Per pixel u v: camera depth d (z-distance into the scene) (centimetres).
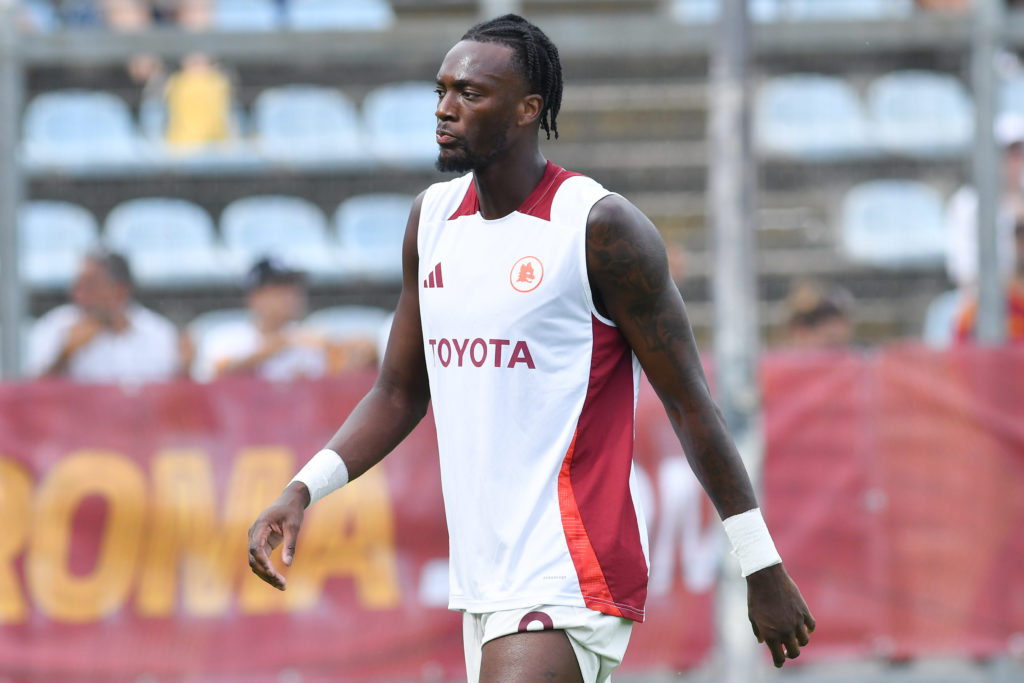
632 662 2055
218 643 2030
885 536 2091
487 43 948
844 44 2577
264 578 941
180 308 3231
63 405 2038
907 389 2105
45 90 3338
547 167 983
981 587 2092
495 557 950
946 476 2098
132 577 2031
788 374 2095
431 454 2066
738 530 958
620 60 3391
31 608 2017
